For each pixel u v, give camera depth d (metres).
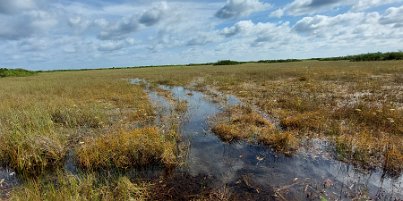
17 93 16.42
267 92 15.59
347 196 4.73
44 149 6.24
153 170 5.91
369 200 4.61
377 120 8.46
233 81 21.95
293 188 5.04
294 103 11.37
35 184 5.01
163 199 4.80
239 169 5.89
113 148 6.27
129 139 6.62
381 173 5.58
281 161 6.26
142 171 5.87
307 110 10.52
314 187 5.06
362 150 6.47
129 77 32.22
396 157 5.87
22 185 5.20
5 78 37.19
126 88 18.44
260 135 7.72
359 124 8.40
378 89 14.80
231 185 5.22
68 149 7.00
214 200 4.72
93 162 5.99
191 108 12.06
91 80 26.83
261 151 6.86
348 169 5.79
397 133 7.56
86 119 9.53
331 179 5.35
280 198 4.73
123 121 9.66
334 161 6.18
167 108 12.01
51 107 10.91
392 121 7.73
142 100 13.72
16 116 8.52
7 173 5.86
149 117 10.20
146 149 6.20
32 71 53.06
